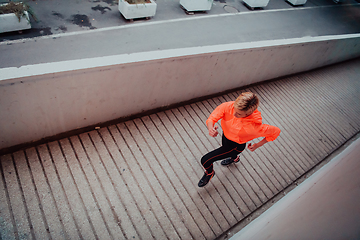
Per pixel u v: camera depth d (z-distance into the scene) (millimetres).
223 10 11000
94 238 2906
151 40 8070
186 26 9227
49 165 3387
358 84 7961
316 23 12477
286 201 749
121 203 3268
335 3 15703
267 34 10305
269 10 12250
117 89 3652
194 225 3281
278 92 6258
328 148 5125
